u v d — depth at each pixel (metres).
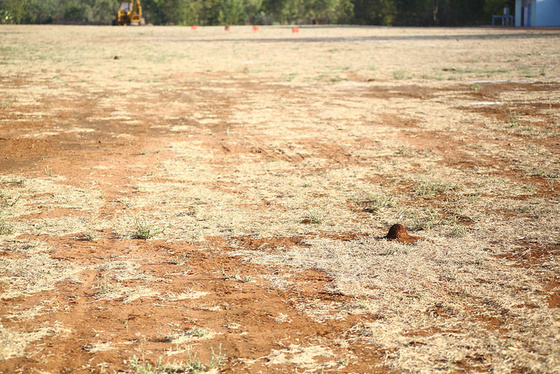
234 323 4.41
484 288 4.91
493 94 16.44
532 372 3.64
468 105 14.88
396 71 22.89
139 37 54.28
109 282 5.22
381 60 27.69
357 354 3.92
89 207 7.42
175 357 3.91
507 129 11.85
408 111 14.27
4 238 6.35
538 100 15.17
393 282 5.08
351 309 4.60
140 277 5.34
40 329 4.34
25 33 61.09
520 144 10.54
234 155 10.21
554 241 5.93
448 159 9.66
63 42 46.03
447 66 24.12
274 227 6.62
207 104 16.00
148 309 4.68
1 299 4.88
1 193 7.96
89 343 4.13
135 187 8.30
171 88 19.33
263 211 7.21
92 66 26.80
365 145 10.77
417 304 4.65
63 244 6.18
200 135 11.98
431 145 10.68
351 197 7.73
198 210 7.27
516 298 4.70
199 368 3.73
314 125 12.76
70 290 5.07
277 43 42.84
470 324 4.29
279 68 25.11
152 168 9.37
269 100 16.48
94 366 3.81
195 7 114.06
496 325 4.27
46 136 12.02
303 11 122.19
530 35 41.41
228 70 24.73
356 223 6.71
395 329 4.25
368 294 4.86
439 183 8.24
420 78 20.59
